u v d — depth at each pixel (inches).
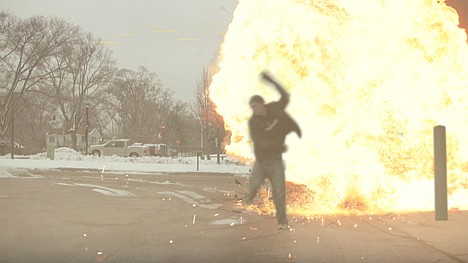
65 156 1566.2
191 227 325.4
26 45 2374.5
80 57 2657.5
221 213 386.9
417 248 261.7
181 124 3048.7
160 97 3607.3
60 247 265.4
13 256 245.8
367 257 244.1
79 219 353.4
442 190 331.0
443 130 331.3
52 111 2984.7
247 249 262.8
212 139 1712.6
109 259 241.3
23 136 3462.1
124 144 2140.7
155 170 1057.5
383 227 316.8
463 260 233.0
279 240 284.0
